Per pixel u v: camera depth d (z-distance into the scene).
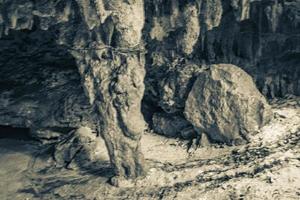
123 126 17.94
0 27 17.33
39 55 26.00
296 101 22.38
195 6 18.27
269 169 17.80
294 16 19.84
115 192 18.30
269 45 21.77
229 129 20.36
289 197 16.19
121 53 17.17
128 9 16.39
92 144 22.22
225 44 21.78
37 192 19.34
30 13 17.34
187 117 21.31
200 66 21.88
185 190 17.52
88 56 17.75
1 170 21.56
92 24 16.66
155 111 24.16
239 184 17.27
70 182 19.73
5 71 25.97
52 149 23.09
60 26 18.19
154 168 19.28
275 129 20.58
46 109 24.34
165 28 18.47
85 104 23.75
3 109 24.72
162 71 22.67
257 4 19.98
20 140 24.94
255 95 20.70
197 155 20.42
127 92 17.39
